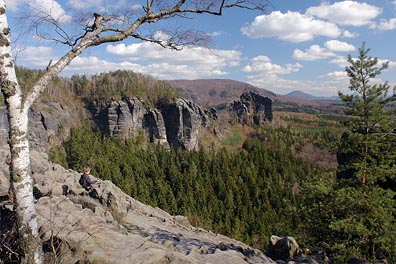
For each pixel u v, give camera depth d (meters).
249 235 64.31
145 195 76.25
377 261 13.65
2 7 5.04
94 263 7.43
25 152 5.31
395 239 13.38
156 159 108.81
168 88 143.38
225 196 83.94
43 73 5.77
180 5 7.10
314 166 117.25
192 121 130.75
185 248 12.68
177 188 85.75
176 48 7.82
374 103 14.96
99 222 9.97
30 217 5.32
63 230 8.37
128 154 104.75
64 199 11.45
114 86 135.88
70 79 137.62
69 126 117.25
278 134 169.88
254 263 10.86
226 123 183.88
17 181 5.22
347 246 14.77
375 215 13.87
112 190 15.61
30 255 5.29
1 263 6.97
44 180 15.77
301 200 17.62
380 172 14.89
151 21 7.18
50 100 115.69
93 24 6.80
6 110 5.24
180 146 130.00
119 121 122.75
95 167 88.50
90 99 127.81
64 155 101.56
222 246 13.21
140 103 128.62
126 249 8.30
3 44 5.07
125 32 6.81
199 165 105.19
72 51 6.14
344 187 15.64
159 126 129.50
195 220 67.44
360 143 15.58
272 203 81.94
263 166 108.44
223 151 124.62
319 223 15.95
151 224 16.23
